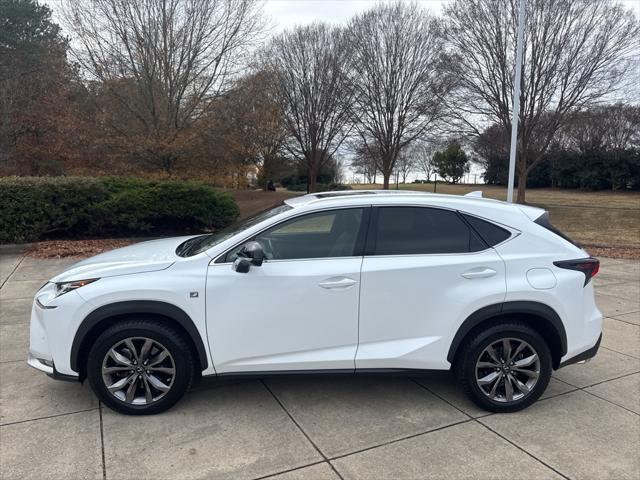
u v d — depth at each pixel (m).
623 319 5.88
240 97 15.89
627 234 15.98
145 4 14.09
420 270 3.39
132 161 14.91
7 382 3.89
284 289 3.32
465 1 18.61
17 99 19.97
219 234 3.92
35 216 10.14
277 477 2.73
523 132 20.30
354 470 2.81
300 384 3.94
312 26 23.03
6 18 21.69
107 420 3.31
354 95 22.84
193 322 3.29
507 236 3.57
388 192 4.00
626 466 2.88
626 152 39.78
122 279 3.29
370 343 3.43
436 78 20.66
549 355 3.51
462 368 3.50
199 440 3.09
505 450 3.04
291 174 39.19
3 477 2.69
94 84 14.40
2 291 6.76
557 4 17.39
